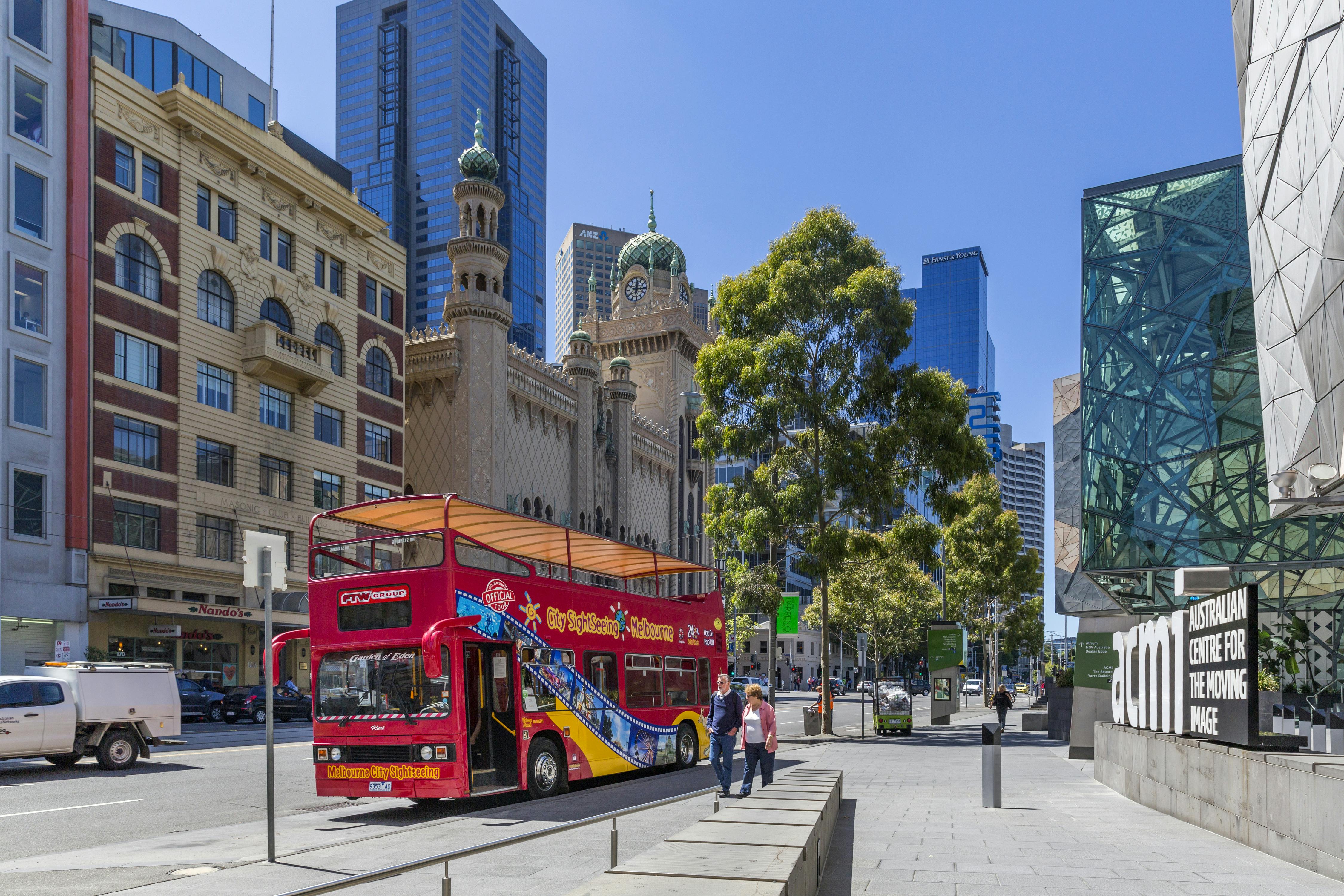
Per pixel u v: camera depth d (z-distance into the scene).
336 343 51.53
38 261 36.38
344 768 14.45
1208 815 12.04
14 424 35.00
